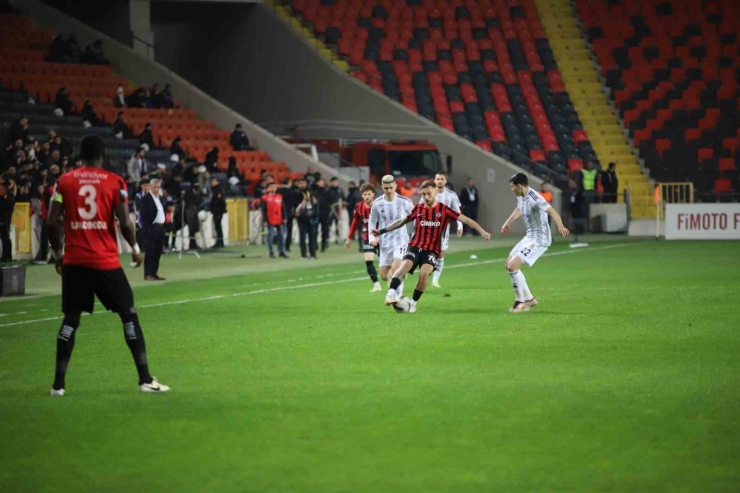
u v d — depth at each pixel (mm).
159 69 97500
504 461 16391
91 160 21469
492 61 106688
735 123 101312
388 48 106188
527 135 99938
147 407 20469
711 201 96500
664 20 112688
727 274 48906
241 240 79312
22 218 65250
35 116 82938
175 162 84750
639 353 26109
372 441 17672
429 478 15539
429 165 90125
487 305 37531
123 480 15688
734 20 112188
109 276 21344
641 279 47000
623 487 15023
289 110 104188
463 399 20781
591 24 113188
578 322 32125
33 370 25062
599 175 93188
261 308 37750
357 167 90812
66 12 106688
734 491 14797
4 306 40375
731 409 19641
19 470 16297
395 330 30969
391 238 39000
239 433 18328
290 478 15633
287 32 103562
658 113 102875
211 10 108062
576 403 20297
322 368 24594
